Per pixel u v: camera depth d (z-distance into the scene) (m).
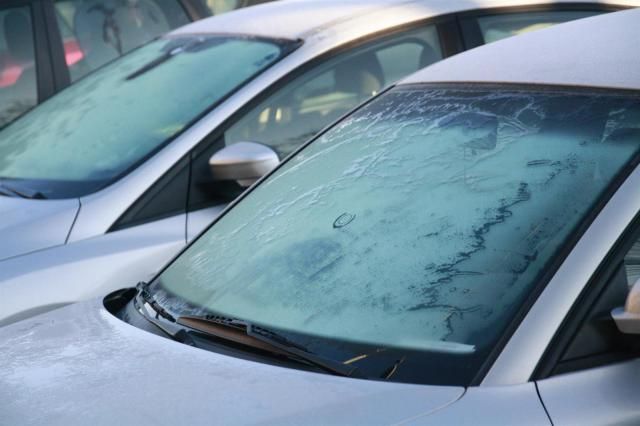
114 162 4.66
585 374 2.39
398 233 2.90
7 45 6.80
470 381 2.41
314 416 2.36
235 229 3.41
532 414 2.31
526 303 2.48
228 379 2.57
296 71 4.84
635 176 2.59
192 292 3.21
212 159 4.45
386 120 3.40
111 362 2.80
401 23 5.15
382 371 2.54
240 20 5.49
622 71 2.93
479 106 3.14
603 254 2.49
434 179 2.99
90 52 7.01
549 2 5.51
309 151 3.55
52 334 3.14
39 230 4.36
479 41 5.28
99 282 4.24
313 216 3.19
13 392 2.72
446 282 2.67
